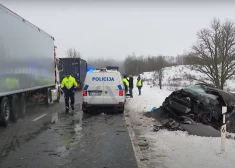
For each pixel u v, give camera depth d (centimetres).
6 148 729
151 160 621
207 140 765
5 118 1017
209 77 4453
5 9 994
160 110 1260
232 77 4703
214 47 4516
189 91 1102
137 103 1750
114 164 604
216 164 581
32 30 1333
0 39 952
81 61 3434
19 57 1144
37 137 849
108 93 1334
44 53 1559
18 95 1184
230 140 757
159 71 4750
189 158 623
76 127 1005
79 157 653
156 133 886
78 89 3316
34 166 595
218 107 979
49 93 1659
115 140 809
